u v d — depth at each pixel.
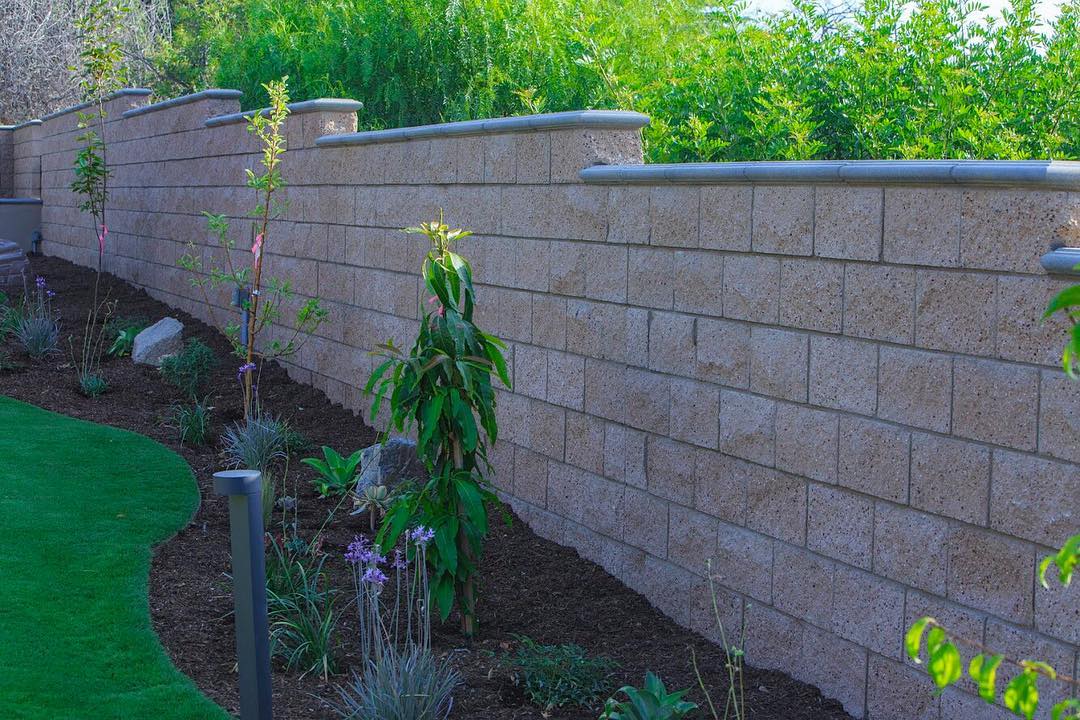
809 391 4.32
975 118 6.50
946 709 3.81
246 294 9.88
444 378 4.79
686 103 7.98
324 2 12.62
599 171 5.40
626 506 5.44
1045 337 3.41
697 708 4.18
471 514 4.69
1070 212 3.35
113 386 9.24
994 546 3.61
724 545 4.81
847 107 7.31
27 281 13.61
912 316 3.86
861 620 4.14
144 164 12.77
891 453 3.97
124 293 13.12
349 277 8.36
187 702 3.98
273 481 6.55
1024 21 6.92
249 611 3.09
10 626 4.48
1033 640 3.49
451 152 6.82
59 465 6.90
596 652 4.79
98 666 4.23
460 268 4.74
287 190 9.25
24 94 21.17
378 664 4.06
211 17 20.34
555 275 5.88
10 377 9.31
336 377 8.70
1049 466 3.42
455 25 11.34
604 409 5.56
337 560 5.73
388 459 6.50
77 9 21.36
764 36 7.84
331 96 11.92
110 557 5.37
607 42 9.55
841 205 4.12
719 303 4.76
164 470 6.97
